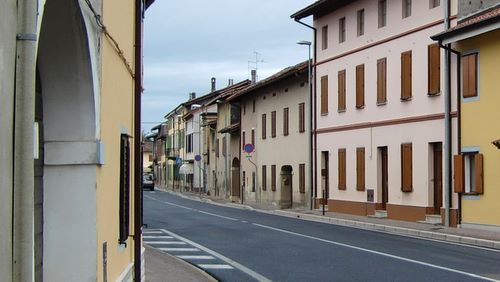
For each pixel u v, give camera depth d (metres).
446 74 23.98
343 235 21.44
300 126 37.59
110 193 7.07
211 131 65.12
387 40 28.20
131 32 9.82
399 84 27.30
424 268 13.56
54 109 5.75
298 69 36.28
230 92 58.59
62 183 5.79
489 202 21.77
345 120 31.97
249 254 16.52
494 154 21.69
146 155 135.88
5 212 3.21
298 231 23.03
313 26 35.31
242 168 50.94
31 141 3.41
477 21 21.38
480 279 12.08
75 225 5.80
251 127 48.25
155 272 13.22
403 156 26.73
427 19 25.44
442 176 24.58
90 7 5.45
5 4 3.16
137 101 10.10
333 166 33.19
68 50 5.44
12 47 3.30
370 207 29.38
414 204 26.09
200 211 36.72
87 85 5.71
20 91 3.39
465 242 18.98
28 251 3.41
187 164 80.25
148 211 36.47
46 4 4.86
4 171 3.19
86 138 5.83
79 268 5.80
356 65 30.88
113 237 7.38
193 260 15.42
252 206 41.38
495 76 21.72
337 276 12.66
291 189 40.75
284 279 12.43
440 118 24.58
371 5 29.55
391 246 17.97
